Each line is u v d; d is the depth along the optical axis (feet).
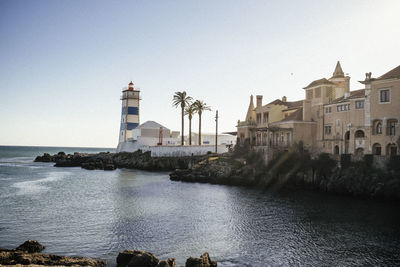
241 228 93.61
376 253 74.23
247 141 255.70
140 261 61.36
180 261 68.13
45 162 412.77
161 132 361.71
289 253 73.87
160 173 266.98
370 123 162.30
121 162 343.05
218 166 213.05
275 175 185.06
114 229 91.45
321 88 205.46
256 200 138.21
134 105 400.88
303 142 206.69
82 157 387.34
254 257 71.20
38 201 133.59
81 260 65.31
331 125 194.90
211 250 75.25
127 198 141.49
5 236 84.58
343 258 71.15
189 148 297.94
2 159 464.65
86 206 123.44
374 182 143.33
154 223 98.12
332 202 134.10
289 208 121.29
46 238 83.05
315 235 87.30
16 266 58.49
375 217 107.24
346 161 162.61
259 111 254.68
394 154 150.71
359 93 180.86
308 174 175.83
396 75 150.30
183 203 130.00
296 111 226.99
